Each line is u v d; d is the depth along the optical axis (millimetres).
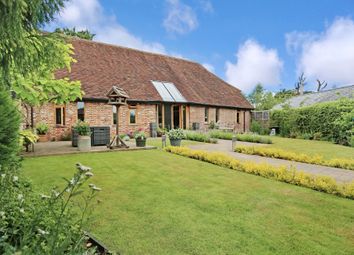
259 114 25000
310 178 5723
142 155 9312
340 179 6395
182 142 14414
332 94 25109
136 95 17078
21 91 6246
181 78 22234
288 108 21812
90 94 15016
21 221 1933
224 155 8320
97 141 11594
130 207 4074
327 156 9984
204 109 21453
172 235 3188
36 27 4234
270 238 3199
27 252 1540
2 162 4043
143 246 2910
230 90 25984
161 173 6555
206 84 24031
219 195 4840
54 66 5887
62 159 8016
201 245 2971
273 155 9641
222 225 3525
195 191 5055
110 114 16016
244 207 4242
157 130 17734
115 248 2844
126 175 6211
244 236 3227
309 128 18531
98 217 3627
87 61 17219
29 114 12969
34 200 2377
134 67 19766
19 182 2887
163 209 4035
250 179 6188
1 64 3994
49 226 1892
